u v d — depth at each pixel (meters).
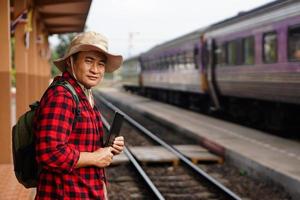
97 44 3.15
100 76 3.26
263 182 9.73
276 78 14.15
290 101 13.73
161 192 9.29
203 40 21.88
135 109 28.22
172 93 31.11
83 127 3.08
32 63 15.18
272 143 12.88
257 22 15.45
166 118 20.48
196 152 12.92
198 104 25.56
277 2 14.27
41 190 3.10
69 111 3.00
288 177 8.67
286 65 13.45
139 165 11.34
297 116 14.95
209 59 20.59
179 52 26.70
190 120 19.53
